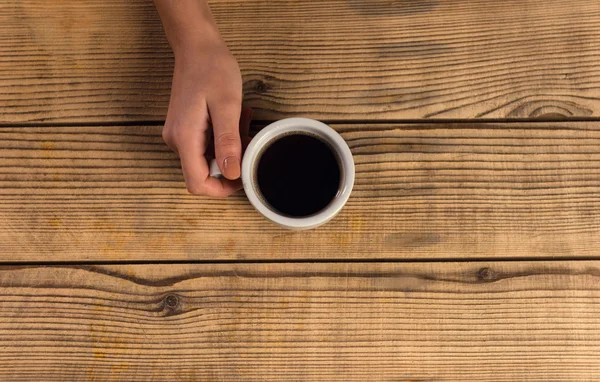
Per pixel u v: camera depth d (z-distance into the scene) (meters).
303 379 0.69
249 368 0.69
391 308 0.69
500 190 0.70
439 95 0.71
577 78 0.71
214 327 0.69
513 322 0.69
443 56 0.72
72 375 0.69
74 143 0.71
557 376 0.69
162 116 0.71
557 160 0.70
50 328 0.70
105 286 0.70
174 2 0.67
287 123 0.64
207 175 0.66
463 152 0.71
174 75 0.67
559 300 0.69
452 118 0.71
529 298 0.69
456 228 0.70
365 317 0.69
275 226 0.70
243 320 0.69
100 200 0.70
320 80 0.71
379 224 0.70
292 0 0.72
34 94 0.72
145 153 0.71
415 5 0.72
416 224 0.70
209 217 0.70
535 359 0.69
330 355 0.69
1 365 0.69
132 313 0.70
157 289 0.70
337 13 0.72
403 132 0.71
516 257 0.70
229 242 0.70
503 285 0.69
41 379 0.69
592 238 0.70
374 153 0.71
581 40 0.72
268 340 0.69
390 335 0.69
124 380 0.69
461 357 0.69
